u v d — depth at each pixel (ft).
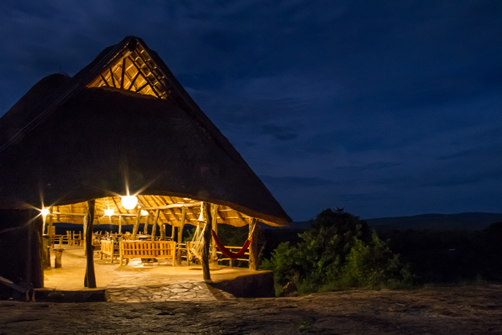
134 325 12.94
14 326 12.06
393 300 18.01
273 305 17.01
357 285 48.08
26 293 23.72
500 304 16.78
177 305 16.74
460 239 102.32
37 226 27.71
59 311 14.82
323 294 21.38
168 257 40.57
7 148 27.76
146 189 28.78
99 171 28.45
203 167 31.96
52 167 27.61
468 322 13.41
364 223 57.47
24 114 34.91
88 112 31.91
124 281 31.35
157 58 34.71
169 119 34.71
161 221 66.80
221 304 17.34
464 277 61.52
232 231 70.33
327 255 53.42
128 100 34.78
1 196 25.44
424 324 13.07
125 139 31.17
